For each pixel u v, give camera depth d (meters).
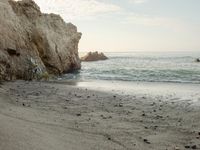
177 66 52.81
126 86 23.38
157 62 72.38
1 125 6.74
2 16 24.88
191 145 7.84
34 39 30.73
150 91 20.11
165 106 14.09
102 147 7.00
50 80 26.94
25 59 25.25
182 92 19.62
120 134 8.59
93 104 14.12
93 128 9.04
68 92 18.27
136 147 7.41
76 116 10.88
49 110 11.69
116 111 12.48
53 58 33.00
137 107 13.70
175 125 10.12
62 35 38.62
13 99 13.38
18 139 5.95
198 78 29.86
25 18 31.16
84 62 71.44
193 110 13.04
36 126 7.88
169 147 7.61
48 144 6.14
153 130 9.33
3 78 21.11
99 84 24.88
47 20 37.03
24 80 23.59
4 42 23.33
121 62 72.38
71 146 6.50
